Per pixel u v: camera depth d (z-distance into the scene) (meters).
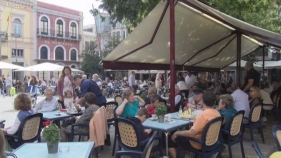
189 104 6.01
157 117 4.71
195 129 3.94
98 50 37.38
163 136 4.66
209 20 7.43
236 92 6.13
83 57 34.31
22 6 30.78
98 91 6.55
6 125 8.59
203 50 9.62
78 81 7.24
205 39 8.66
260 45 11.37
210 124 3.83
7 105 14.74
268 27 12.50
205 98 4.04
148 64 8.76
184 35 7.84
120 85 22.36
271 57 21.08
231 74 23.11
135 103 5.76
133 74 15.02
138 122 3.98
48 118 5.29
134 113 5.27
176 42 8.11
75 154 2.78
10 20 29.64
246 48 11.41
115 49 7.14
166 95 9.45
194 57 10.25
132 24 9.99
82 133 5.20
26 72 30.67
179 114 5.17
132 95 5.27
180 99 6.83
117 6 9.12
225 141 4.63
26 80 23.55
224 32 8.66
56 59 35.12
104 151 5.43
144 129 4.29
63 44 35.97
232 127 4.58
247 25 6.76
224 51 10.68
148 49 7.67
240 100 6.00
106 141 5.80
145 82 20.42
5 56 29.12
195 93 6.21
